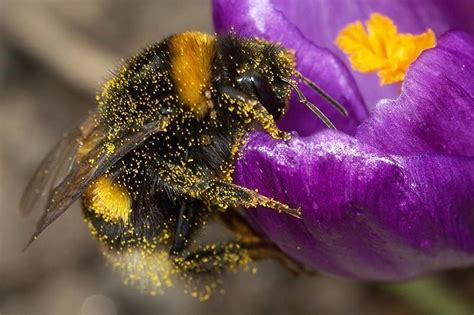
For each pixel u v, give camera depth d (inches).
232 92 5.6
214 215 6.1
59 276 8.3
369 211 5.5
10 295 8.3
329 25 6.3
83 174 5.8
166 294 8.1
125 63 5.8
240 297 8.1
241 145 5.6
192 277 6.1
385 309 7.9
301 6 6.3
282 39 6.1
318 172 5.5
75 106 8.6
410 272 6.0
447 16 6.2
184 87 5.6
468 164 5.5
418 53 6.1
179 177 5.8
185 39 5.7
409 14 6.3
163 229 6.0
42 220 5.9
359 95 6.1
